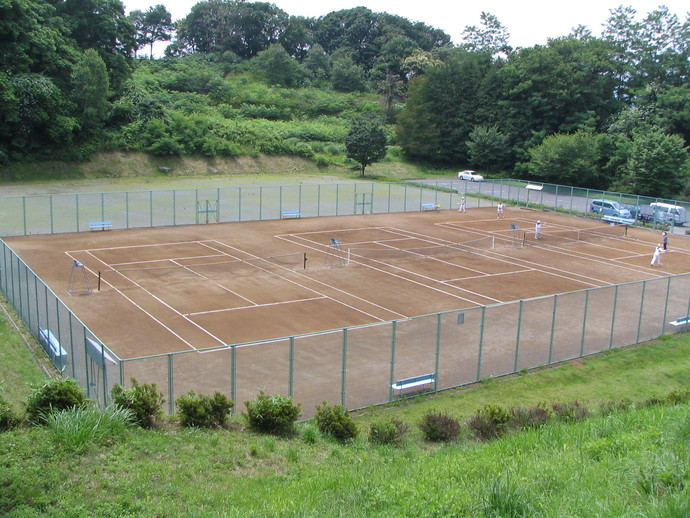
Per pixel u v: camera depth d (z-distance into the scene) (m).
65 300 31.03
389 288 35.56
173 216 54.00
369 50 164.88
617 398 22.38
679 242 52.81
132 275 36.47
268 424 16.16
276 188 75.00
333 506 9.92
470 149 100.62
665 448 10.73
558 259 44.72
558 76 97.00
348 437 16.56
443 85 105.44
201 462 13.20
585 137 84.31
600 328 28.39
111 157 81.19
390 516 9.12
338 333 22.91
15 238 45.91
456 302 33.09
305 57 170.38
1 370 21.88
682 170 74.38
